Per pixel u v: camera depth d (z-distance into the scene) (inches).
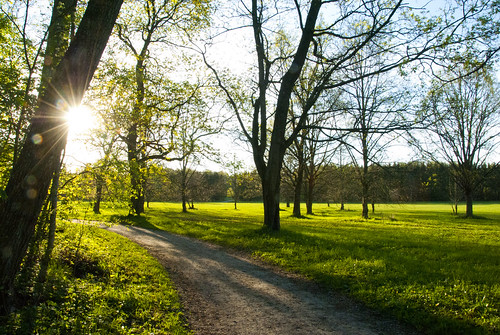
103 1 214.8
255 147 692.1
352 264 386.6
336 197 1727.4
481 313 237.5
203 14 620.1
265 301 287.0
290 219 1261.1
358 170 1322.6
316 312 262.2
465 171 1535.4
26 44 240.5
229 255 492.7
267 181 662.5
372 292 293.9
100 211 1063.6
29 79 213.3
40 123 199.6
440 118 491.5
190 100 633.0
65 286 250.7
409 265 378.9
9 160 246.2
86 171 316.2
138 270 354.0
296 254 463.2
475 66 450.0
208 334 217.8
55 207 277.6
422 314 244.7
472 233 780.0
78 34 213.0
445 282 304.3
